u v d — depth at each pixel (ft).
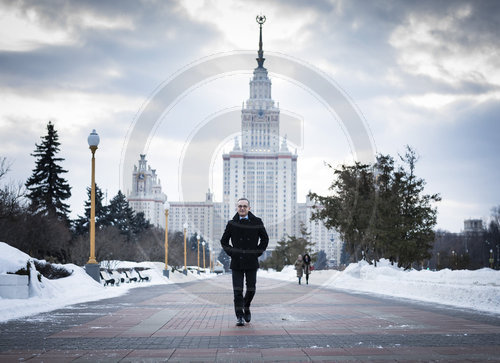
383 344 32.71
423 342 33.58
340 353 29.30
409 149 159.02
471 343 33.14
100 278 115.96
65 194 270.26
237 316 42.32
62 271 97.14
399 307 63.10
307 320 47.37
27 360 27.63
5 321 47.44
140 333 38.45
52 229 211.61
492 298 65.41
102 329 41.09
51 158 272.31
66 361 27.27
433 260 572.10
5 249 70.85
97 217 304.30
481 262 531.50
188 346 32.09
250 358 27.81
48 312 56.44
